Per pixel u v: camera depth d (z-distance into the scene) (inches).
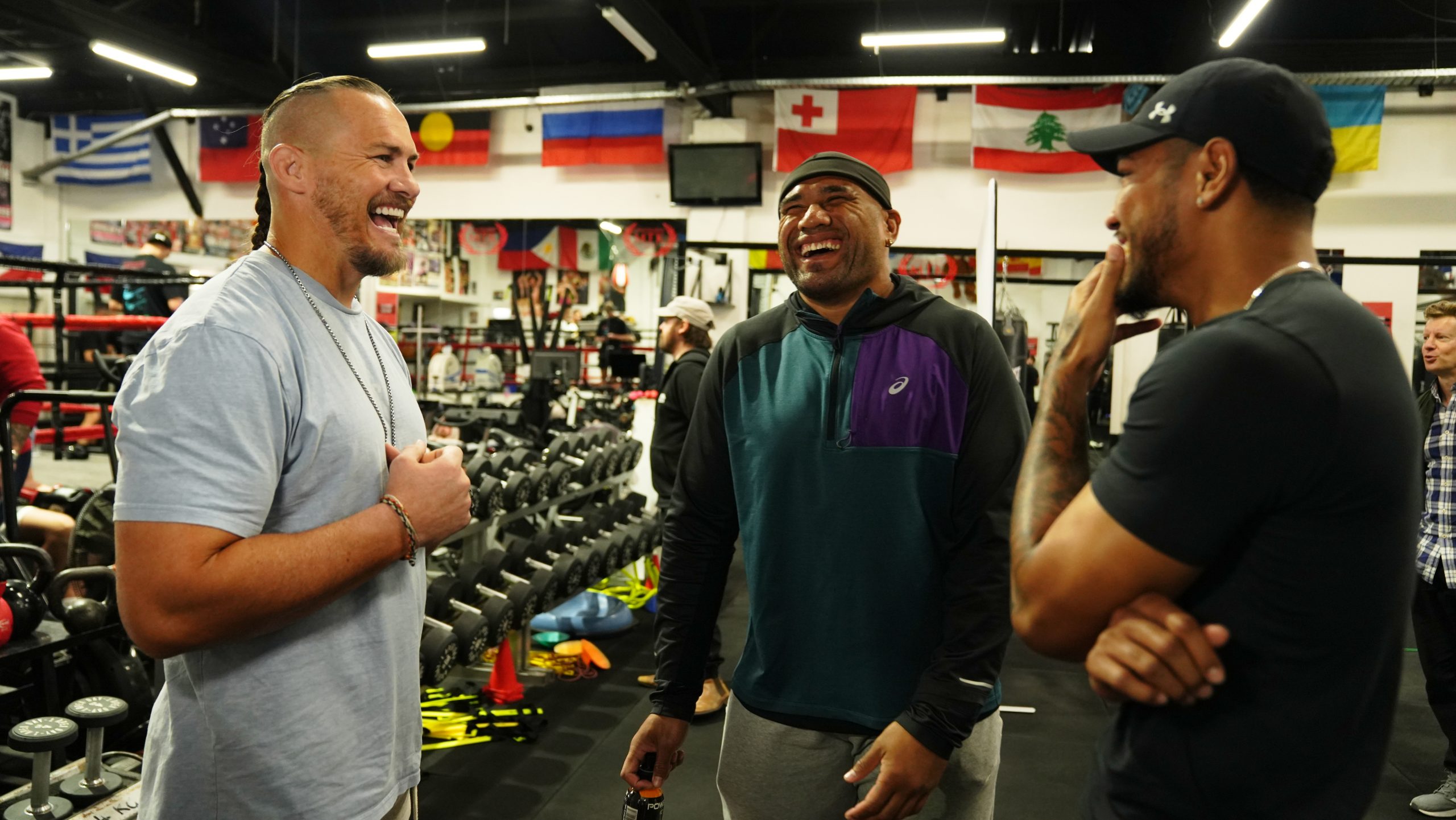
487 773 117.6
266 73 379.6
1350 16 311.1
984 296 90.7
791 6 339.9
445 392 368.5
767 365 60.2
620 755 124.1
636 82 380.2
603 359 313.7
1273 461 28.7
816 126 346.0
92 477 209.3
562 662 155.6
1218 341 29.8
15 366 116.7
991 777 57.4
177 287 335.6
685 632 62.4
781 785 57.4
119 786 87.7
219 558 38.7
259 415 41.3
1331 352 29.1
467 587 134.0
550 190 390.3
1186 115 32.9
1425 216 314.8
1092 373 36.6
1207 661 29.3
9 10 278.8
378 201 48.1
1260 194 32.0
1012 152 335.9
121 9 305.1
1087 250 292.4
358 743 45.9
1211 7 283.3
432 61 398.6
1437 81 288.5
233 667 42.4
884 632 55.0
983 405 54.0
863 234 57.1
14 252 425.4
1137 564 30.0
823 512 55.8
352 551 43.1
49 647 85.7
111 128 426.6
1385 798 115.0
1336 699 29.8
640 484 265.0
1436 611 111.1
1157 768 32.1
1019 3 325.1
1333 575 29.1
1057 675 160.4
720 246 247.4
